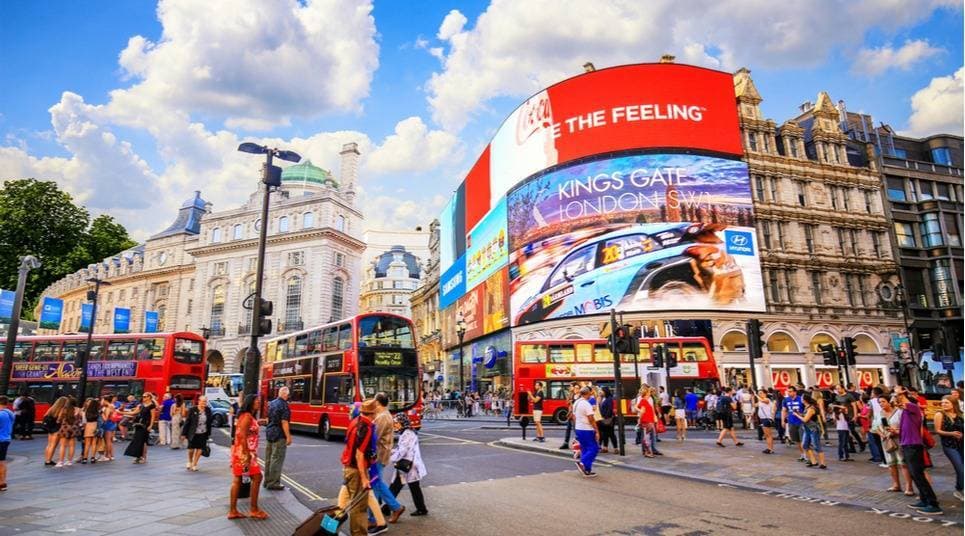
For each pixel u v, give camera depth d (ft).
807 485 35.19
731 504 30.09
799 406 47.03
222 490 34.53
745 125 128.88
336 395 69.15
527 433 77.61
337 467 46.34
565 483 36.96
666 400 74.13
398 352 68.74
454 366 181.68
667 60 133.39
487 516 27.58
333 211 218.18
